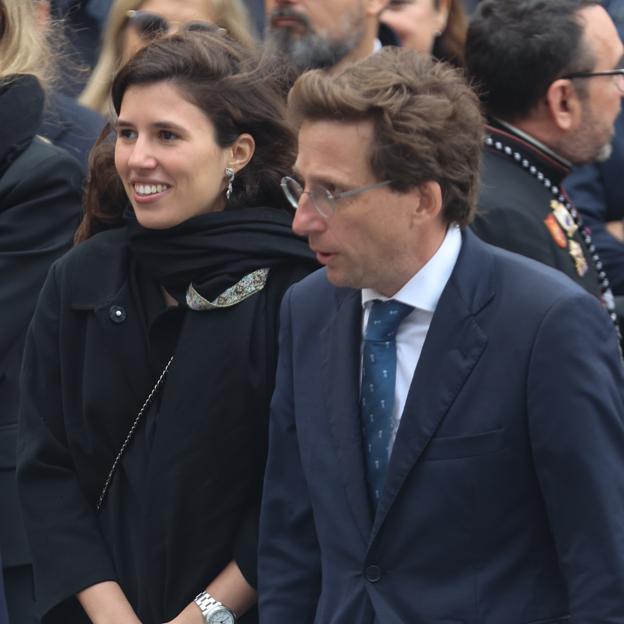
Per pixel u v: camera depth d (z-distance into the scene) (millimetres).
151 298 11211
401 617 9039
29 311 13023
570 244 12469
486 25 12633
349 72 8844
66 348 11312
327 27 13859
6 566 12719
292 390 9914
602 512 8727
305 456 9586
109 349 11156
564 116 12523
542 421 8742
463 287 9094
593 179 17000
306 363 9727
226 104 10938
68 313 11336
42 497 11305
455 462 8906
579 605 8742
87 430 11195
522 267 9148
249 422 10797
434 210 8922
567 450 8711
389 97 8648
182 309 11062
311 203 8820
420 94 8758
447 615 8938
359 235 8836
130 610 11016
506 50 12430
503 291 9070
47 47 14141
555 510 8820
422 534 9008
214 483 10773
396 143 8625
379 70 8797
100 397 11102
